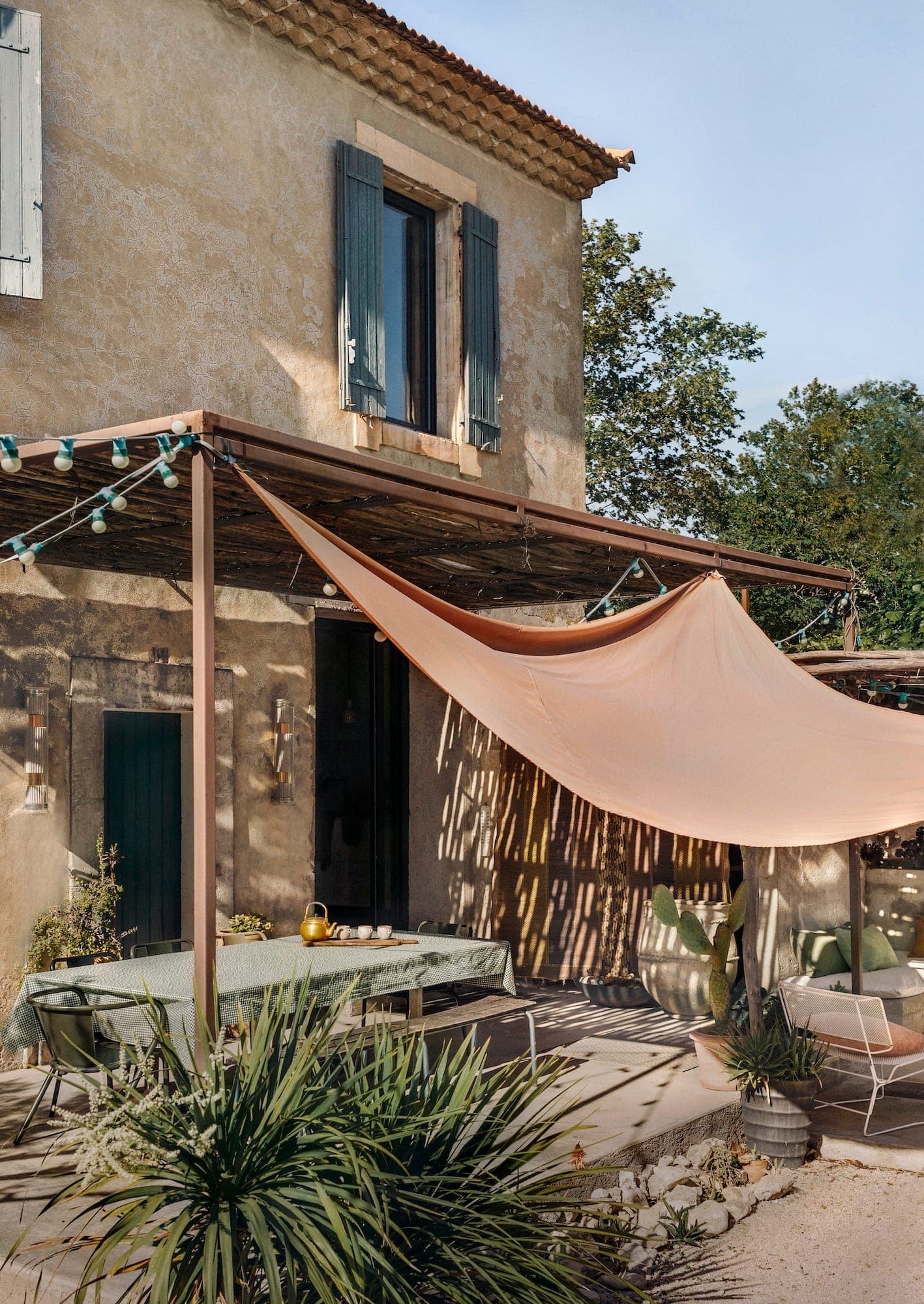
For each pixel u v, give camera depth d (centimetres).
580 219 1452
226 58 1027
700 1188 686
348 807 1238
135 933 995
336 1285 386
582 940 1224
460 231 1251
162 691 988
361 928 884
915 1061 800
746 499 2652
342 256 1110
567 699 757
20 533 823
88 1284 386
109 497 594
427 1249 434
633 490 2712
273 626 1092
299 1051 458
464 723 1304
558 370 1398
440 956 820
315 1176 404
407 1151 446
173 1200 402
